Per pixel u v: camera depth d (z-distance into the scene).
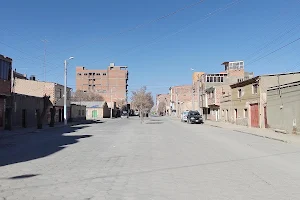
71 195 6.54
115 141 19.52
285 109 26.14
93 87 127.12
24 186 7.37
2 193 6.71
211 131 29.80
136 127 37.28
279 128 27.42
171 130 31.28
